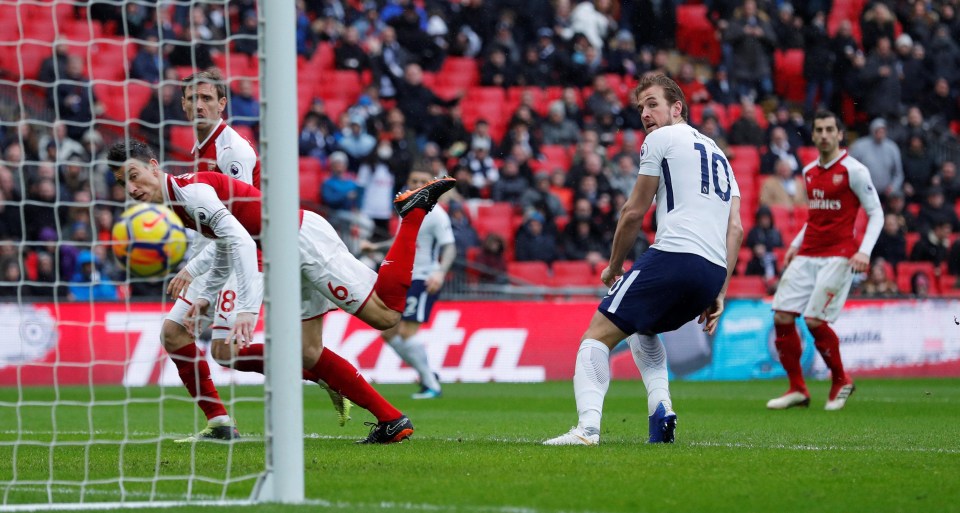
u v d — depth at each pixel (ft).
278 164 48.08
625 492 49.26
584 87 232.94
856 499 47.78
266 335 47.91
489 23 237.25
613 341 69.87
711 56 253.24
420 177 115.85
